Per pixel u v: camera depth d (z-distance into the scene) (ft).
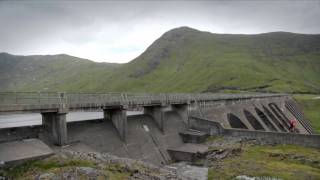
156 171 133.80
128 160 138.82
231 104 342.44
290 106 497.05
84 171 105.81
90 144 160.04
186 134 233.76
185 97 256.93
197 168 180.65
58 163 113.70
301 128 415.03
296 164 169.89
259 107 403.13
